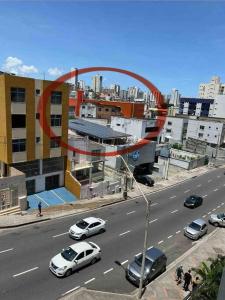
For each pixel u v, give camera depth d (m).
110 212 35.84
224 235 32.75
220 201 45.50
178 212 38.66
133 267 21.95
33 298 18.66
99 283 21.17
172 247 28.45
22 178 32.75
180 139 91.75
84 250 22.77
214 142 91.06
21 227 28.97
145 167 58.12
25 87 33.81
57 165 40.53
